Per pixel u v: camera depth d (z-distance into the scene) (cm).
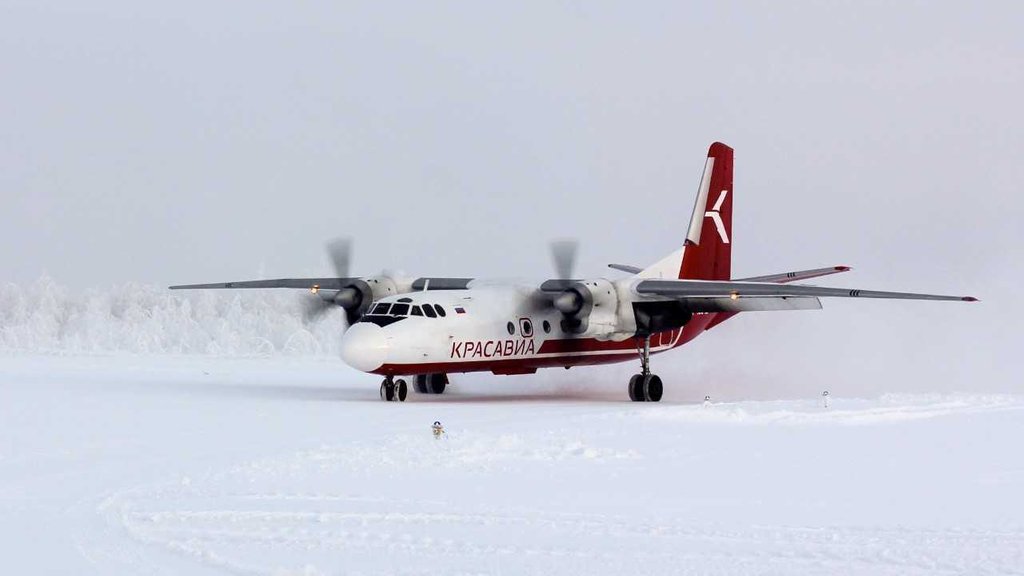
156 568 4088
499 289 11712
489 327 11212
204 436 7638
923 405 9812
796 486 5791
